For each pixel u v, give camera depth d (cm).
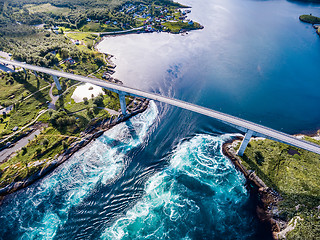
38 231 7406
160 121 11806
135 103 12875
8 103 12275
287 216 7594
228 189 8606
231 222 7588
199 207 8031
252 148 10156
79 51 17888
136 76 15888
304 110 12688
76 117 11731
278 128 11512
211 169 9331
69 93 13538
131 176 9100
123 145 10456
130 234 7269
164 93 14088
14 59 16062
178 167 9438
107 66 17000
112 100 13062
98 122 11562
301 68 16662
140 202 8200
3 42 17925
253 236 7212
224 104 13025
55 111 11706
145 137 10881
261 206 8038
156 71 16475
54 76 13175
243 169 9288
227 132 11150
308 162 9438
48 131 10894
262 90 14225
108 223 7575
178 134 11025
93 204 8150
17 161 9462
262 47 19975
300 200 7969
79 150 10225
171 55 18775
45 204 8162
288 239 6956
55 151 9988
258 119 12006
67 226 7519
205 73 16062
